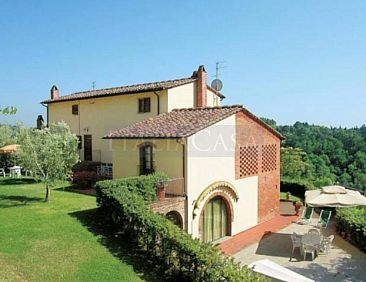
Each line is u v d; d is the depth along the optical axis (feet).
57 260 37.81
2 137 117.70
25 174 105.60
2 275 33.58
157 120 72.38
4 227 47.03
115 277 35.14
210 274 32.24
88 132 97.14
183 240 37.32
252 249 59.72
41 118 117.80
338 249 59.16
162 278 36.04
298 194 107.24
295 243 57.21
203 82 85.81
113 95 87.76
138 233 43.24
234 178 69.26
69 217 52.06
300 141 249.75
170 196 59.16
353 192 63.62
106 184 51.96
